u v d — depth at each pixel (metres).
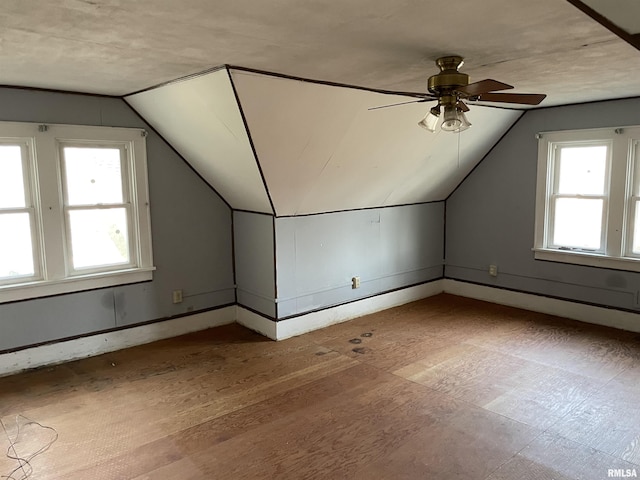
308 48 2.39
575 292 4.76
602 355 3.83
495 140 5.12
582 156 4.63
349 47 2.38
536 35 2.25
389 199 5.07
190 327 4.54
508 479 2.32
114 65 2.75
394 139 4.04
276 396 3.23
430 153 4.58
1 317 3.53
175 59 2.59
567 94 4.00
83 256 3.91
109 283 4.00
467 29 2.14
